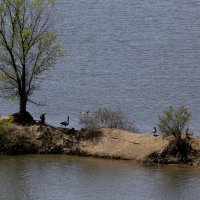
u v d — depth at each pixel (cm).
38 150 14250
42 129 14488
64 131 14475
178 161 13200
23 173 12825
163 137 13662
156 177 12488
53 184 12144
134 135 14050
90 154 13938
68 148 14175
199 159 13112
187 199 11288
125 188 11862
